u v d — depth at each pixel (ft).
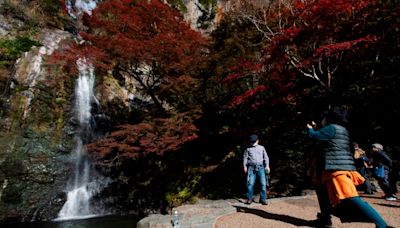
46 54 55.26
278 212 19.11
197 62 42.27
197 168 42.16
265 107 38.32
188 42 40.88
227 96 43.27
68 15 75.77
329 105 31.94
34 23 63.77
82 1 79.15
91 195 46.34
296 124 36.68
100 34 44.16
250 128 38.73
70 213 43.68
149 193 44.34
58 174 46.16
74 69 52.13
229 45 44.96
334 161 12.02
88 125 53.42
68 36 63.98
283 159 38.19
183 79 40.09
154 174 45.75
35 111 49.26
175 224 16.88
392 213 17.99
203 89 45.06
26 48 55.42
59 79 52.90
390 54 34.53
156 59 40.42
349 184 11.59
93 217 42.32
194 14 78.07
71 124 51.49
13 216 40.27
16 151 44.88
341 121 13.03
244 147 40.68
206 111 44.55
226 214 19.08
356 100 35.58
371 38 27.71
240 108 41.06
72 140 50.55
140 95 59.62
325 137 12.25
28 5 67.36
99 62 40.42
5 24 59.88
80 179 47.88
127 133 40.09
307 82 34.40
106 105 56.70
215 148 44.73
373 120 36.09
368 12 28.66
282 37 28.12
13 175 42.75
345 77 36.50
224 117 44.65
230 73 42.14
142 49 38.45
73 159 49.08
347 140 12.41
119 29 40.19
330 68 34.47
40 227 37.29
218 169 41.14
